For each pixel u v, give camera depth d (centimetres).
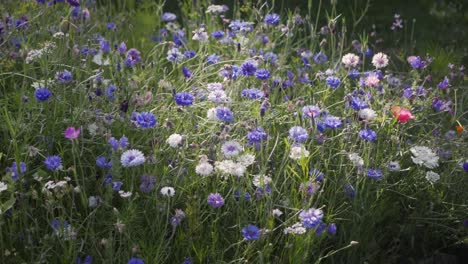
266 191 242
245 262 230
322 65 312
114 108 260
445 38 407
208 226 240
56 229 226
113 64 279
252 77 285
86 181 245
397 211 263
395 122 269
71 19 293
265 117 261
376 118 260
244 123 252
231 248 239
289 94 287
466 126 288
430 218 260
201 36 295
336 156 261
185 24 350
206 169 234
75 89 258
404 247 263
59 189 227
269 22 309
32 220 236
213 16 338
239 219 236
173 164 247
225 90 272
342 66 304
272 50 318
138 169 244
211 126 260
